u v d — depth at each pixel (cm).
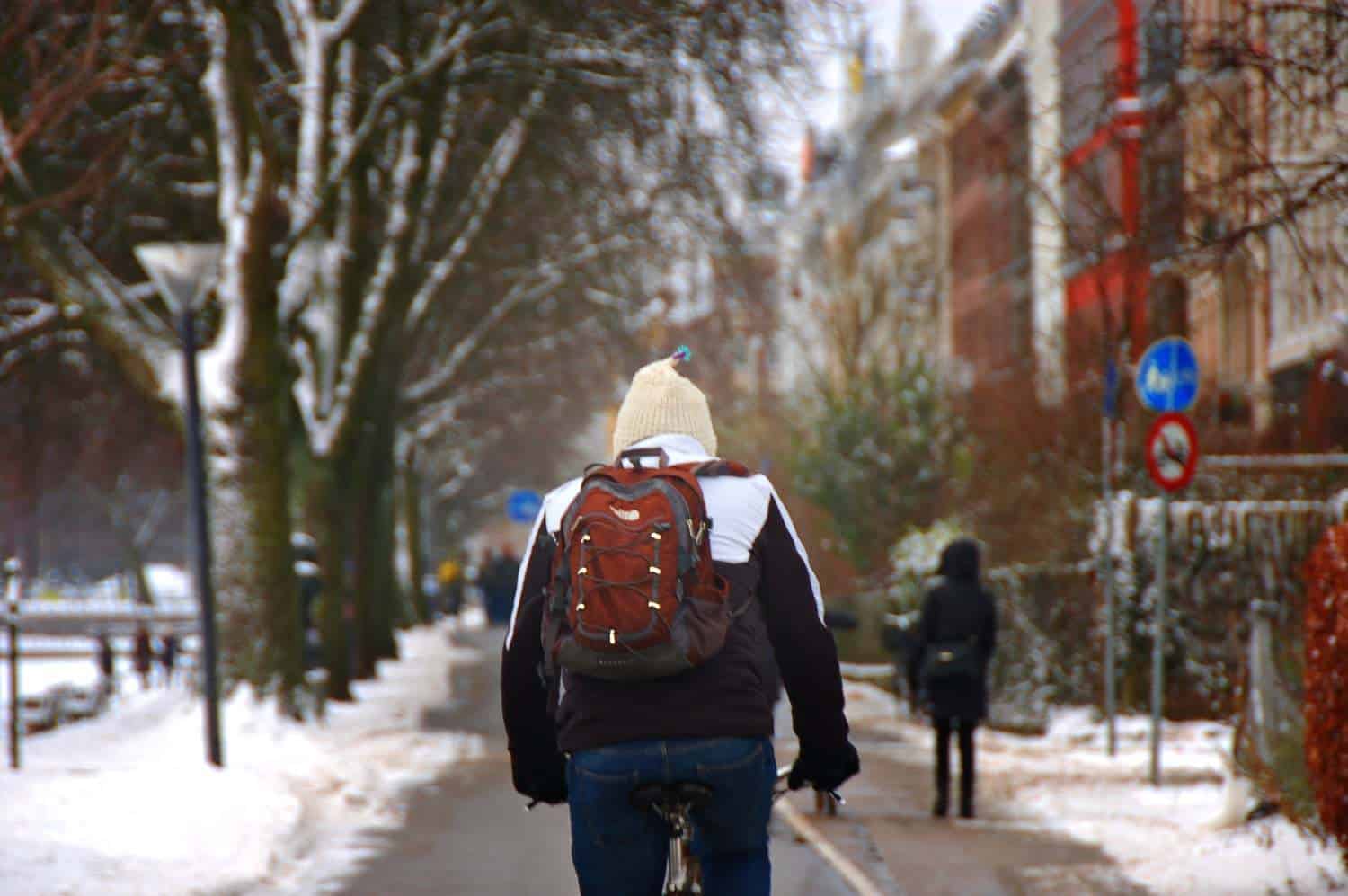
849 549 6581
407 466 10512
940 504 6356
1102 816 2538
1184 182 2398
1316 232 2353
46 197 3781
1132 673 3744
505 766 3269
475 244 6050
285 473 3878
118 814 2245
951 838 2336
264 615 3803
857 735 3981
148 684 8906
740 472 865
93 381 5947
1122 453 4141
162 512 17500
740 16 4572
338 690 5062
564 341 8012
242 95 3766
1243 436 4066
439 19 4606
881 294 8188
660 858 855
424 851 2261
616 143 5344
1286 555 3391
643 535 807
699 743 808
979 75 11125
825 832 2372
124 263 4966
